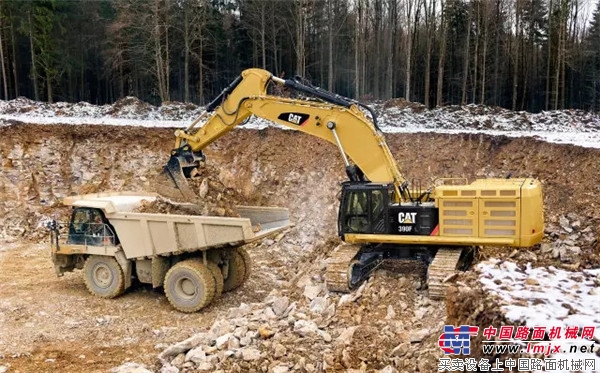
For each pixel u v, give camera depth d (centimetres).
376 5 3484
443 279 886
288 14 3519
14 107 2677
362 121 1089
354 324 859
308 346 794
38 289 1264
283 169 1894
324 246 1314
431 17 3456
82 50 3738
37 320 1073
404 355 729
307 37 3675
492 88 3694
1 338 986
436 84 3738
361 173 1123
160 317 1098
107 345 962
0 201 1898
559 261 1080
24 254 1595
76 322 1064
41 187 1945
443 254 970
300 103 1140
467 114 2394
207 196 1450
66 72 3741
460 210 963
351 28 3688
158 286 1183
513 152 1702
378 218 1013
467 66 3353
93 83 4031
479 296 683
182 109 2658
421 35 3747
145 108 2667
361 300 930
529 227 929
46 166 1977
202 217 1104
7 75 3675
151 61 3531
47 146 2000
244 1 3600
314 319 888
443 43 3291
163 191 1326
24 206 1902
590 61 3797
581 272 779
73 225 1221
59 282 1321
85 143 2022
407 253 1037
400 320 858
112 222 1184
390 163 1076
